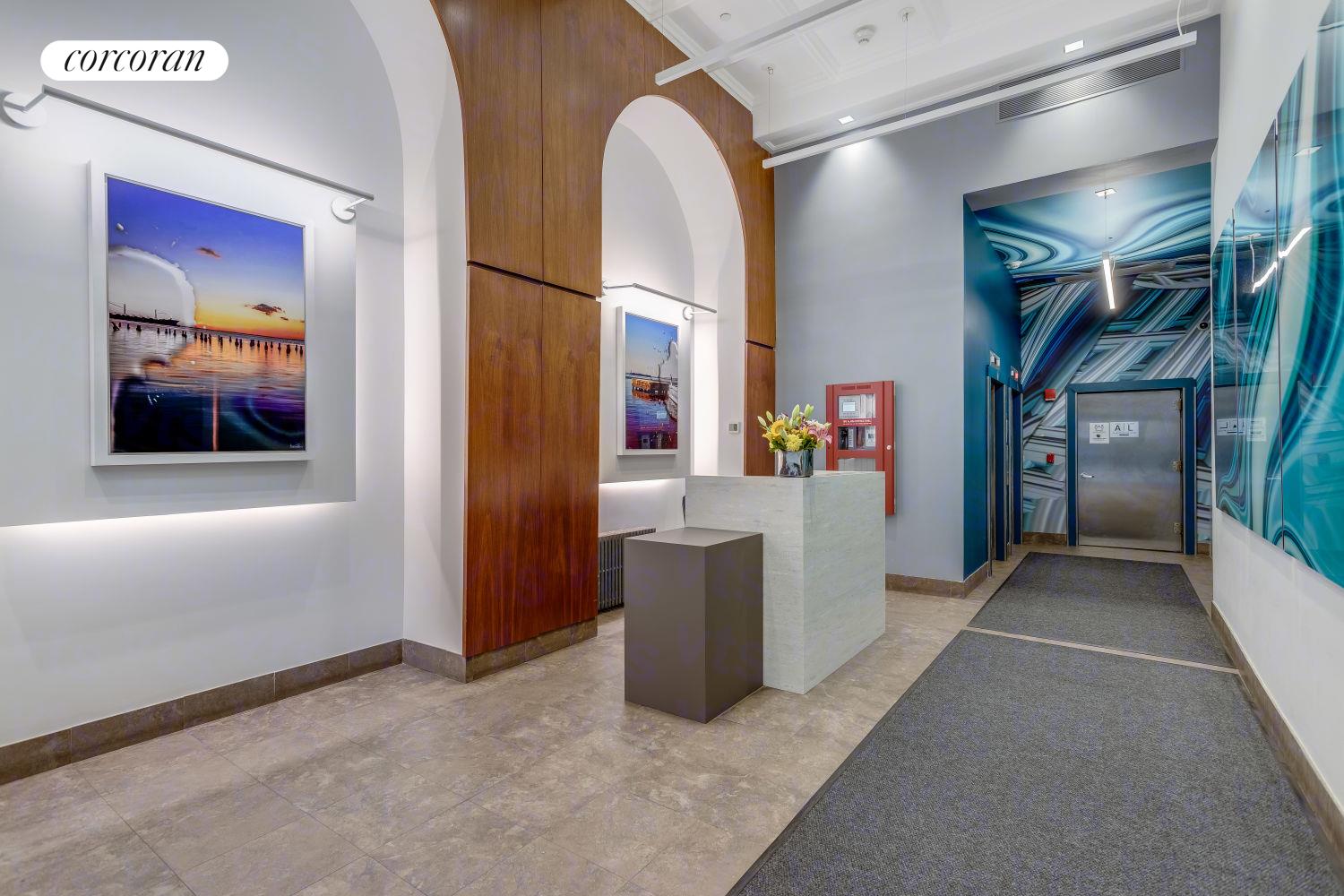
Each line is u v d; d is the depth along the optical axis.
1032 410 9.39
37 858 2.05
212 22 3.10
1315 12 2.35
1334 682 2.21
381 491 3.89
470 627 3.65
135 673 2.87
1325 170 2.09
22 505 2.52
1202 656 4.12
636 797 2.43
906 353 6.10
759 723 3.11
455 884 1.93
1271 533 2.82
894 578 6.12
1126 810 2.36
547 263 4.16
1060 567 7.32
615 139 5.62
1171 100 4.88
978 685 3.61
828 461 6.51
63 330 2.63
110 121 2.76
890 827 2.25
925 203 6.02
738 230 6.40
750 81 6.20
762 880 1.96
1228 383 4.00
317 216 3.52
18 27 2.52
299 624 3.49
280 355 3.32
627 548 3.34
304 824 2.25
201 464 3.04
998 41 5.30
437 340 3.80
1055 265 7.99
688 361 6.52
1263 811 2.35
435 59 3.66
